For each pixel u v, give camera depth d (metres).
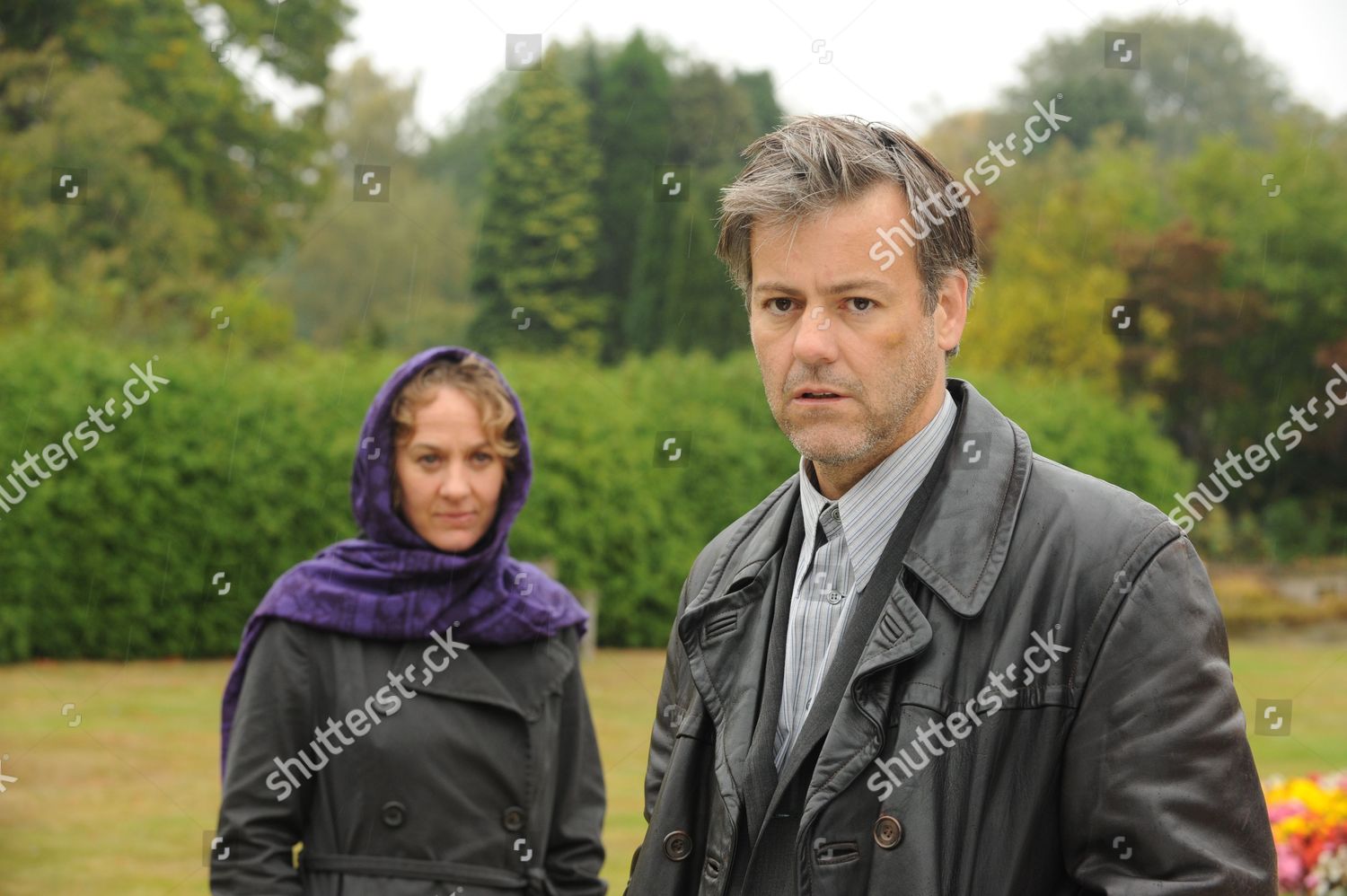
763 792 1.18
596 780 2.12
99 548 7.88
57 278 10.00
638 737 5.85
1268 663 9.27
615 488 8.75
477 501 2.04
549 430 8.71
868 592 1.18
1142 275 12.76
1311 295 13.13
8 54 10.59
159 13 11.46
